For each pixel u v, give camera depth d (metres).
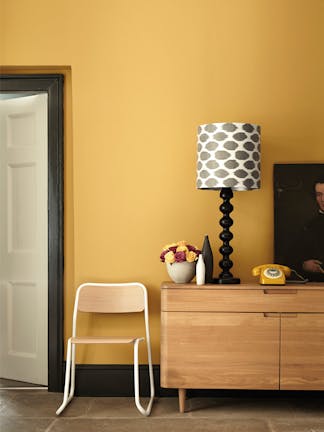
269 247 4.70
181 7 4.72
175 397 4.67
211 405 4.46
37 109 4.94
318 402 4.54
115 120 4.73
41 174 4.94
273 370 4.20
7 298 5.08
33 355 4.98
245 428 3.96
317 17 4.68
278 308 4.20
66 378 4.34
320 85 4.68
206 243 4.39
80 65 4.72
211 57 4.71
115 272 4.73
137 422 4.08
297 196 4.65
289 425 4.02
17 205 5.05
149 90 4.72
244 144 4.26
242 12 4.71
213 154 4.27
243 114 4.71
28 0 4.73
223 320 4.22
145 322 4.63
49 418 4.16
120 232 4.73
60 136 4.80
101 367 4.71
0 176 5.08
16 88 4.81
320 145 4.68
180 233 4.72
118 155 4.73
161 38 4.72
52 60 4.73
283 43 4.69
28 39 4.73
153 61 4.72
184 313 4.23
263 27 4.70
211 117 4.71
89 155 4.73
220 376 4.22
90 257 4.73
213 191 4.71
